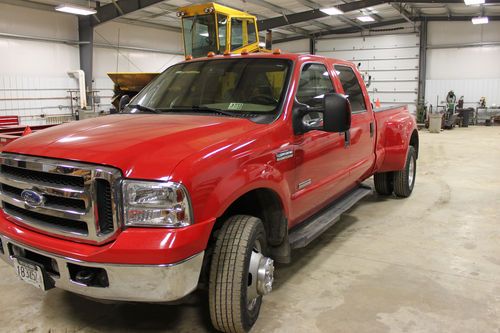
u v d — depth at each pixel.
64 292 3.28
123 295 2.13
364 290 3.28
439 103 20.98
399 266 3.74
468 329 2.74
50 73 15.31
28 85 14.71
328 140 3.58
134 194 2.09
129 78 8.30
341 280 3.46
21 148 2.44
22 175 2.43
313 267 3.72
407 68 21.45
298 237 3.26
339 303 3.08
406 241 4.36
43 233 2.36
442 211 5.45
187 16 11.09
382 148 5.11
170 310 3.00
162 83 3.70
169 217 2.09
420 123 19.69
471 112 20.08
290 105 3.08
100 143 2.31
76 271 2.24
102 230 2.15
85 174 2.14
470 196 6.22
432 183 7.14
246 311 2.54
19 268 2.49
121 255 2.06
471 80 20.22
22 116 14.66
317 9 18.14
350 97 4.32
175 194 2.08
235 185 2.40
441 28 20.59
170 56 20.38
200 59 3.81
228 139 2.49
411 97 21.53
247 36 11.73
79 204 2.21
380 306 3.04
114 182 2.10
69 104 16.05
